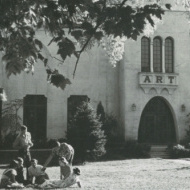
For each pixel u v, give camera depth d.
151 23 5.62
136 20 5.52
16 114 35.12
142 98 37.28
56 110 37.59
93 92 38.31
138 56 37.41
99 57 38.62
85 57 38.41
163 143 37.94
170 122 38.41
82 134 30.22
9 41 5.70
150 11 5.58
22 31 5.74
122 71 37.84
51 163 29.73
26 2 5.65
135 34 5.62
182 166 25.17
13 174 13.82
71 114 37.81
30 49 5.68
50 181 14.04
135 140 36.50
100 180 17.20
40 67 37.53
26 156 16.48
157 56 38.34
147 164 27.12
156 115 38.22
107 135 35.62
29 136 16.72
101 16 5.54
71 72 37.94
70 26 5.77
